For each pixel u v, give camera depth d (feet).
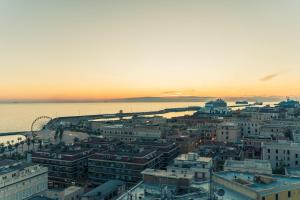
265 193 280.92
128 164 581.53
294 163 616.39
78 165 647.56
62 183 629.51
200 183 372.79
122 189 503.61
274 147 631.56
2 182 449.06
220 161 605.73
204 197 298.35
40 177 526.16
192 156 504.43
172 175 383.24
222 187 319.27
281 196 288.10
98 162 606.55
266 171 452.35
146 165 582.76
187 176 379.96
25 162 542.98
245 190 292.20
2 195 448.24
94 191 472.03
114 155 600.80
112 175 594.65
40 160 648.79
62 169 630.74
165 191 319.47
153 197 317.22
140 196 324.80
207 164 479.00
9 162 524.93
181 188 361.51
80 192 492.13
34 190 510.99
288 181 315.58
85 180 644.27
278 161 627.46
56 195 461.37
